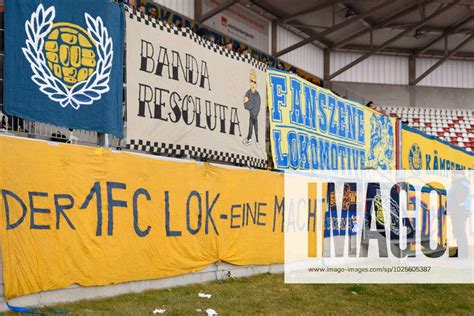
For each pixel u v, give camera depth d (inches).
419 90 1338.6
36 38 297.6
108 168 335.9
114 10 342.3
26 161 288.0
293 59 1099.3
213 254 428.1
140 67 362.3
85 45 323.0
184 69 401.4
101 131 332.5
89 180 323.0
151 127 370.6
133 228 352.8
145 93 366.0
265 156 505.7
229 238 446.6
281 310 333.7
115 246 338.6
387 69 1322.6
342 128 634.8
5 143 278.1
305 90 561.9
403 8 1056.8
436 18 1154.0
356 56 1277.1
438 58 1355.8
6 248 274.7
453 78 1386.6
